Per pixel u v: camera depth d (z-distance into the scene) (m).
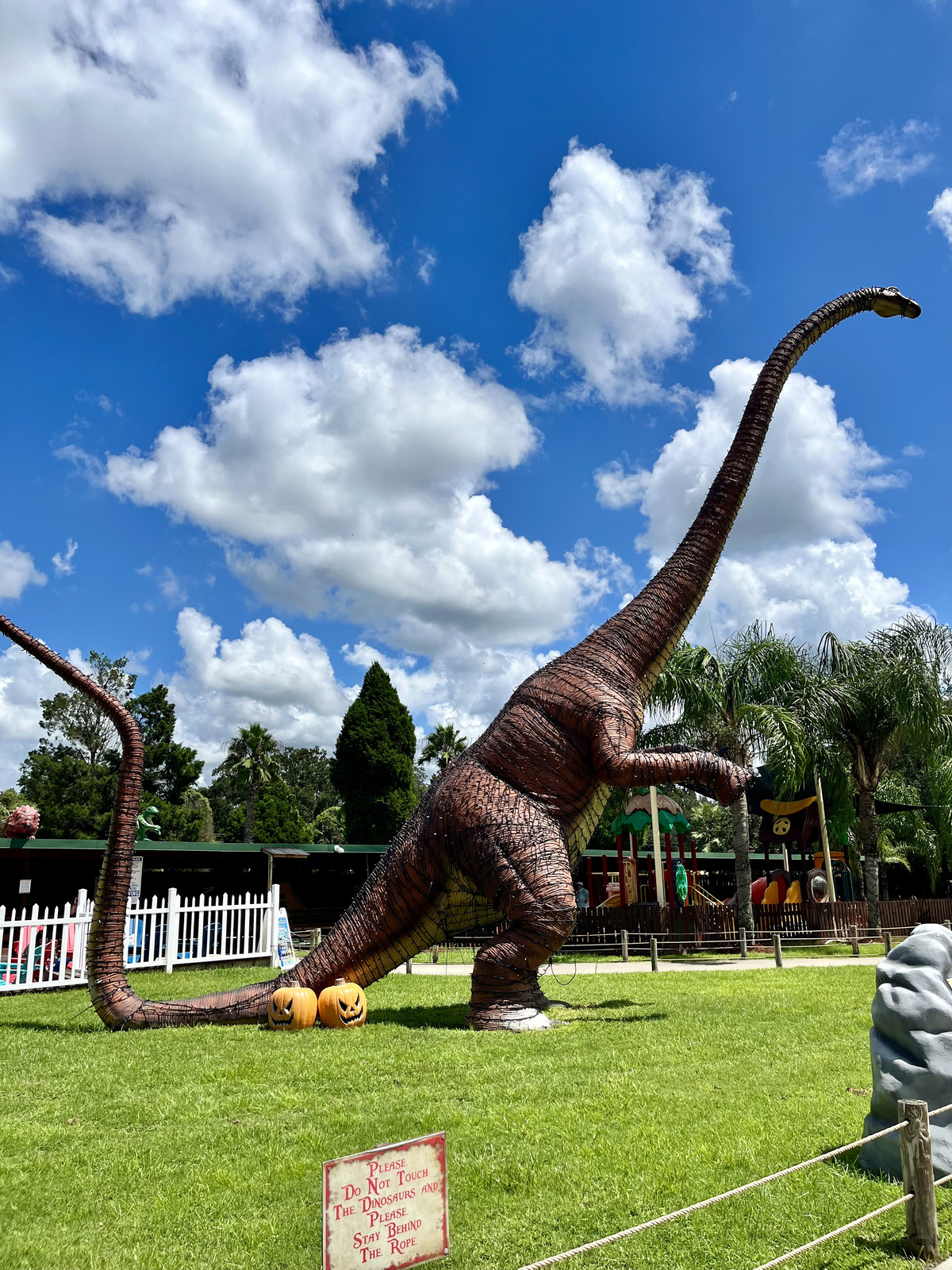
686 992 11.33
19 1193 4.55
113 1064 7.27
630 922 20.77
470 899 9.46
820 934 21.00
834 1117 5.57
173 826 36.06
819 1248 3.90
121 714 9.62
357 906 9.70
